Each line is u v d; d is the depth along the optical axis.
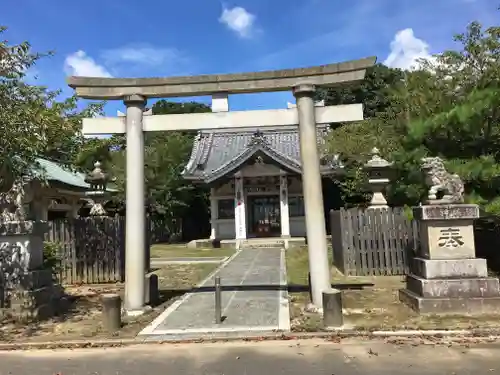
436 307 7.83
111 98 9.38
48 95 13.27
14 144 9.55
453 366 5.34
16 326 8.09
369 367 5.41
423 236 8.73
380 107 36.34
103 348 6.65
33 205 16.25
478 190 11.26
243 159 26.05
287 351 6.13
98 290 12.05
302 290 10.85
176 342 6.75
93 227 13.53
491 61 15.45
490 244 11.20
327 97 38.44
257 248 25.20
